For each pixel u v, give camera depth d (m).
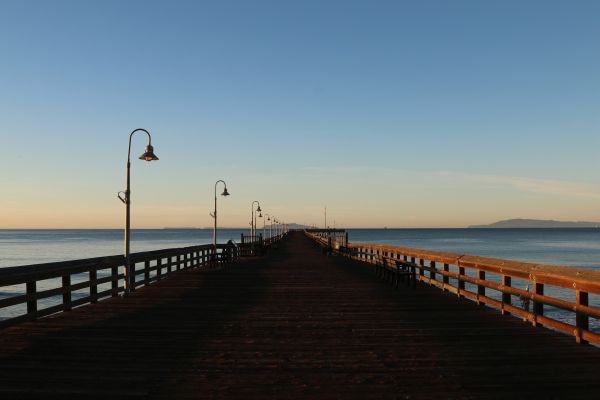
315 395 5.43
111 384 5.79
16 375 6.12
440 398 5.34
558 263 60.41
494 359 6.80
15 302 8.81
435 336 8.22
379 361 6.74
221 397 5.38
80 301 11.24
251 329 8.83
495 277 38.19
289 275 19.20
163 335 8.33
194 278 18.12
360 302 12.04
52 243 135.38
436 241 152.38
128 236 13.61
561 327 8.02
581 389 5.61
